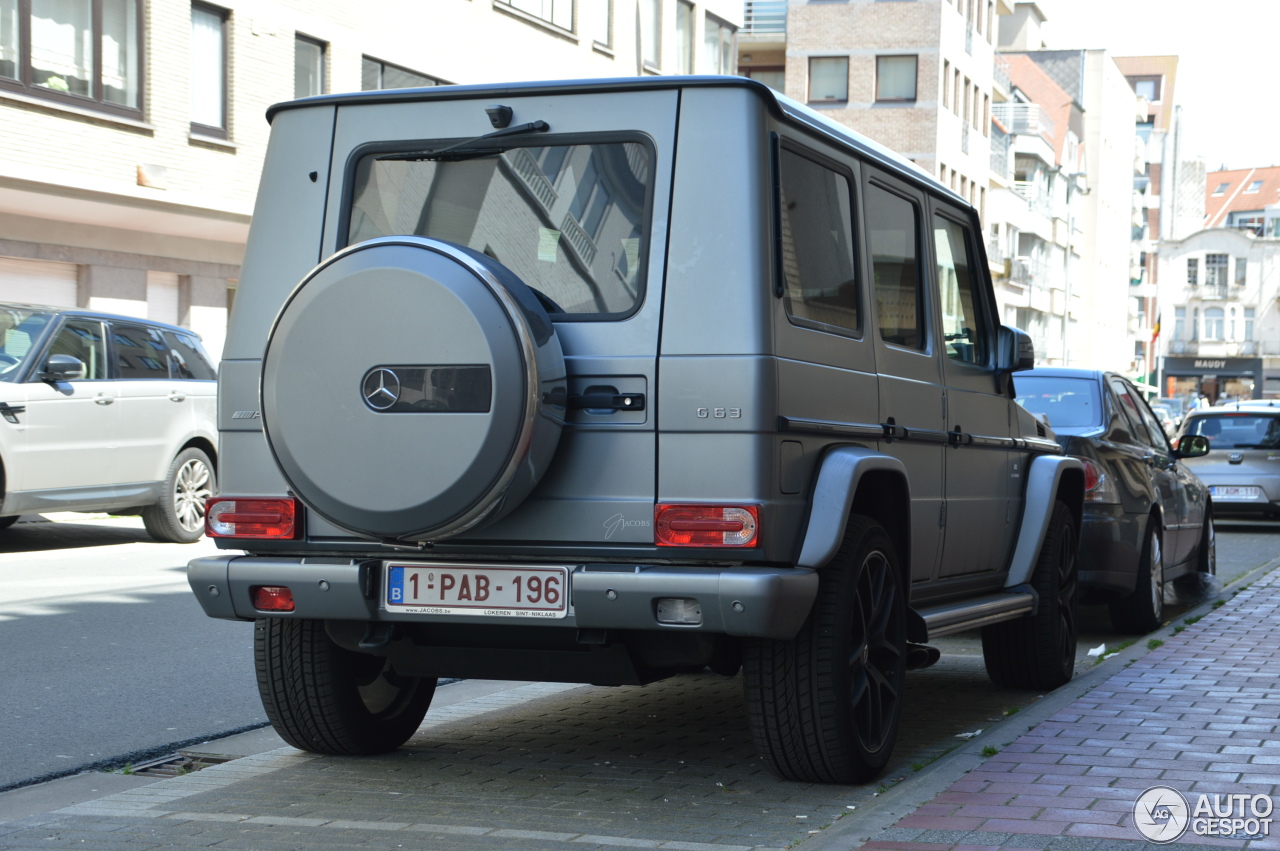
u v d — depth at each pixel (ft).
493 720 22.81
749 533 15.90
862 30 188.34
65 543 49.42
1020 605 23.58
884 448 19.17
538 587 16.43
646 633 16.94
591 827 16.10
